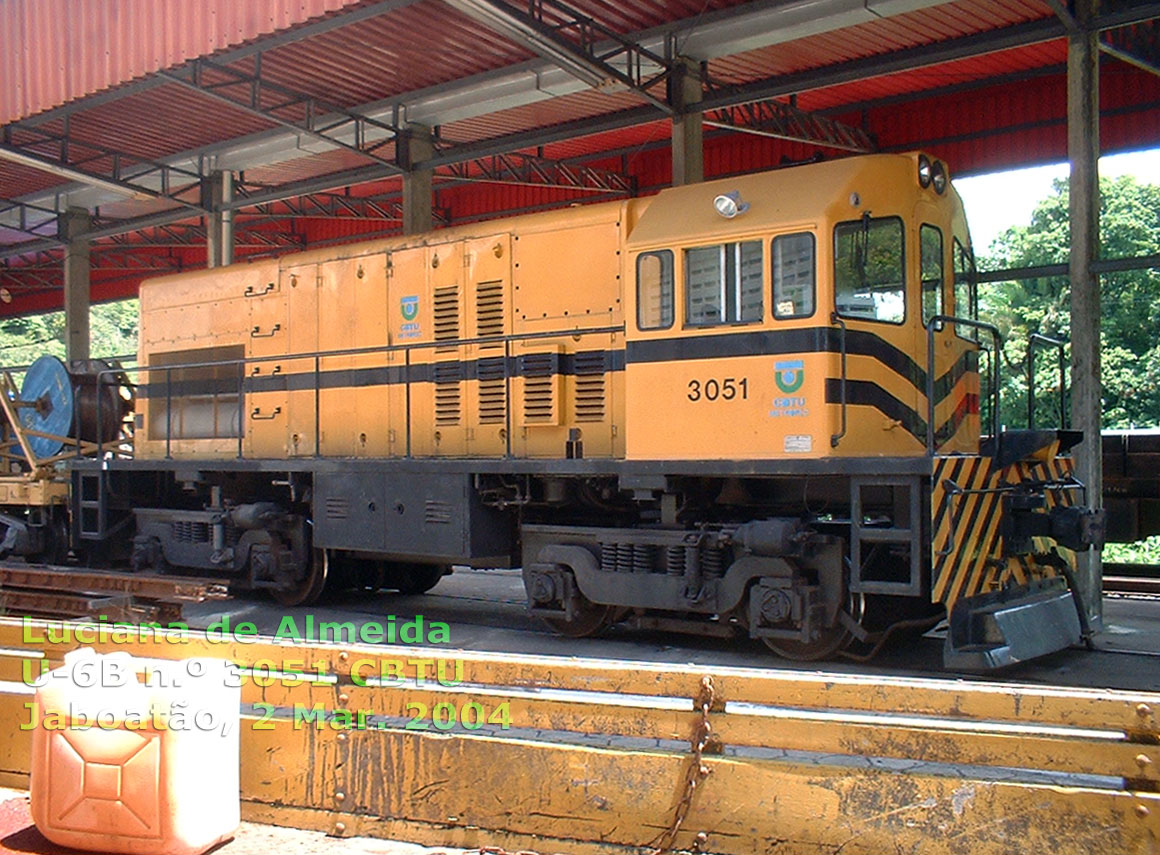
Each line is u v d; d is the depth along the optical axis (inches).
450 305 365.4
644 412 302.4
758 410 281.9
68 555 484.4
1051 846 134.0
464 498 340.5
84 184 768.9
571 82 539.5
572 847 157.3
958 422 311.6
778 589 283.6
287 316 415.8
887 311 285.9
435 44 507.8
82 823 158.7
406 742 166.9
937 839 139.6
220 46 448.5
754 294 283.4
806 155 725.3
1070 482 315.3
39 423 490.3
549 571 331.3
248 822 174.6
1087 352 359.3
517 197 873.5
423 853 160.9
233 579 425.1
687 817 152.1
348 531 371.6
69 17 504.4
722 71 586.9
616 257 326.3
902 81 660.7
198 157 689.6
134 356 491.8
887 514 306.5
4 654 196.1
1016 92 658.8
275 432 418.9
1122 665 291.4
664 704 241.8
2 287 1085.1
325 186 637.9
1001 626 258.8
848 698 145.8
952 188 315.9
